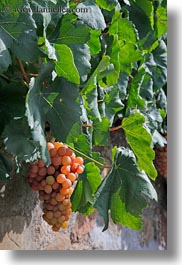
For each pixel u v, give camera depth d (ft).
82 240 6.39
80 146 5.28
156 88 6.84
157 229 8.29
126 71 5.77
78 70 4.64
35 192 5.52
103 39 5.44
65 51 4.48
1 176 4.65
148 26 6.39
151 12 6.36
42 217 5.21
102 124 5.35
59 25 4.62
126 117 5.90
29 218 5.49
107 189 5.20
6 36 4.19
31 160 4.47
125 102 6.24
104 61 4.93
